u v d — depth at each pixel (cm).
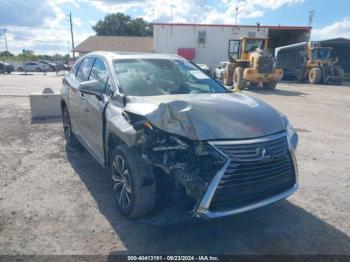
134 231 319
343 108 1177
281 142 304
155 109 295
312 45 2608
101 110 375
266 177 289
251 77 1831
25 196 386
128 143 304
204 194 263
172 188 296
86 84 374
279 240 311
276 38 4122
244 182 276
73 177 446
